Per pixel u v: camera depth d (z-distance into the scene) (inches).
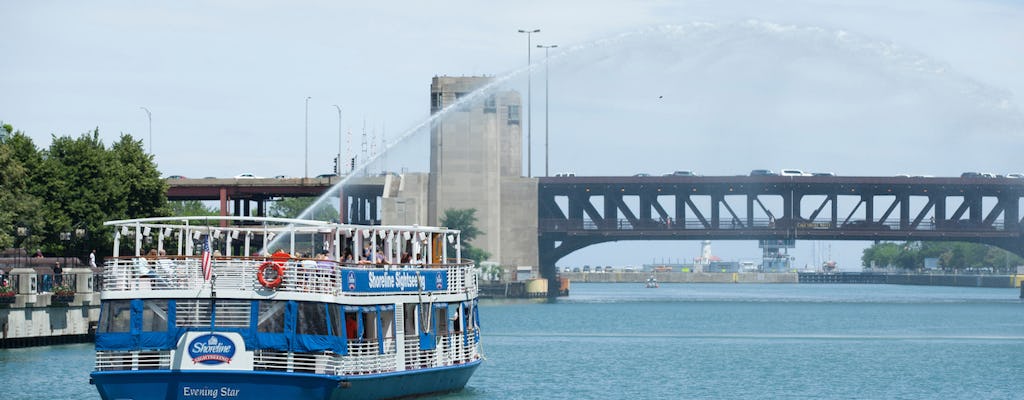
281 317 4667.8
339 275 4781.0
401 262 5369.1
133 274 4726.9
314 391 4672.7
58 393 6122.1
